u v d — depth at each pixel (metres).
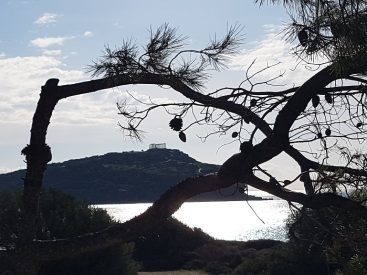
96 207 20.73
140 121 4.81
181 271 27.84
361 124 4.61
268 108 4.70
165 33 4.77
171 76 4.76
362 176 4.56
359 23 3.66
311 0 3.89
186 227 33.06
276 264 20.34
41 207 19.47
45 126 4.94
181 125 4.66
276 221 68.88
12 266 4.86
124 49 4.78
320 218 4.97
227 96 4.70
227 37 4.78
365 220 4.76
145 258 29.88
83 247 4.78
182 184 4.74
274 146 4.59
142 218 4.76
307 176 4.87
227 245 32.66
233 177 4.63
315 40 3.92
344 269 4.74
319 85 4.49
